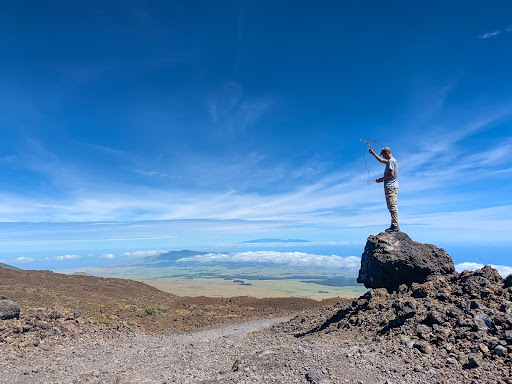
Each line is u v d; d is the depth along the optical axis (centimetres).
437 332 924
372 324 1170
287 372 791
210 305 3541
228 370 910
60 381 936
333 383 711
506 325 856
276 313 3055
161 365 1089
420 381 698
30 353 1257
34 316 1734
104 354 1344
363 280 1602
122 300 3322
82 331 1728
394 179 1540
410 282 1465
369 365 802
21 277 3575
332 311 1847
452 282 1256
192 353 1254
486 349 785
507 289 1041
